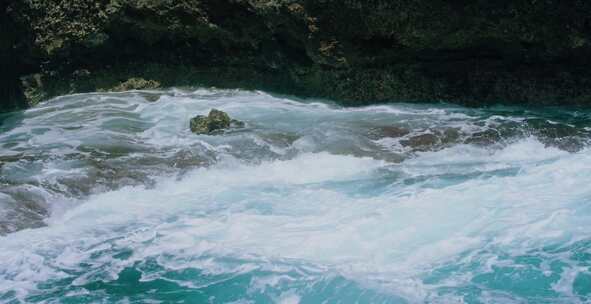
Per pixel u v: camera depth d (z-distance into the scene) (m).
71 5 18.00
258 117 15.46
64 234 10.73
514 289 8.68
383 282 8.94
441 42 15.45
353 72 16.34
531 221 10.10
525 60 15.47
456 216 10.43
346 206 11.08
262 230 10.48
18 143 14.62
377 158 12.77
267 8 16.27
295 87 17.28
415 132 13.65
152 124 15.50
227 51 17.86
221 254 9.91
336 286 8.94
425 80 15.98
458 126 13.76
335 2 15.62
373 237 10.02
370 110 15.66
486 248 9.55
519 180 11.52
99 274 9.66
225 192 11.84
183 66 18.47
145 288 9.27
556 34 14.71
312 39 16.02
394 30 15.48
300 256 9.69
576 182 11.23
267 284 9.14
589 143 12.70
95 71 18.77
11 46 18.70
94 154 13.41
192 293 9.10
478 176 11.85
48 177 12.19
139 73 18.75
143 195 11.86
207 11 17.31
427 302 8.49
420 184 11.68
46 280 9.55
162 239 10.45
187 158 12.94
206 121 14.46
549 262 9.16
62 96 18.42
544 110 15.05
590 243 9.48
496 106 15.52
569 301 8.41
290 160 12.90
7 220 10.91
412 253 9.57
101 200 11.70
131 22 17.95
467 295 8.60
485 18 14.84
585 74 15.21
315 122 14.81
